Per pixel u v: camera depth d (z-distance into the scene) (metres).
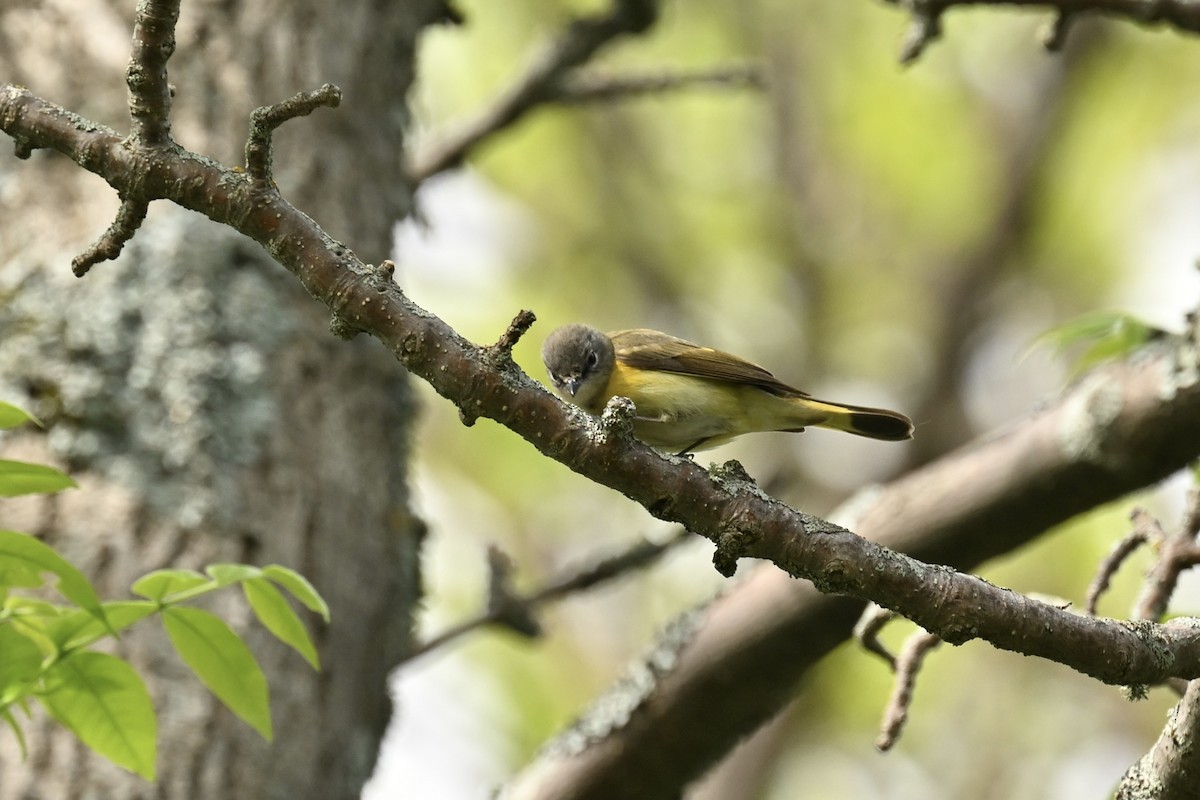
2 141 9.38
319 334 9.45
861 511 9.64
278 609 6.55
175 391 8.77
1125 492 9.20
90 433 8.59
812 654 9.63
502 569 11.13
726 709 9.83
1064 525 9.57
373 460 9.60
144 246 9.03
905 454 18.83
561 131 18.95
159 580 6.26
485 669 17.78
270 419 8.98
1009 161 18.53
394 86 10.77
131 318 8.87
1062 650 5.61
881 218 19.16
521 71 12.51
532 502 19.02
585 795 10.05
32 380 8.66
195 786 8.08
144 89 5.77
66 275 8.91
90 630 6.20
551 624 18.47
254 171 5.78
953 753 19.33
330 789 8.72
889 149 18.95
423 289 18.19
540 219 18.97
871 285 19.20
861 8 18.78
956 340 18.78
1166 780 5.87
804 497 19.16
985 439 9.71
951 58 18.72
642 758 9.95
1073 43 18.27
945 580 5.64
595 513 19.20
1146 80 18.59
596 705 10.28
